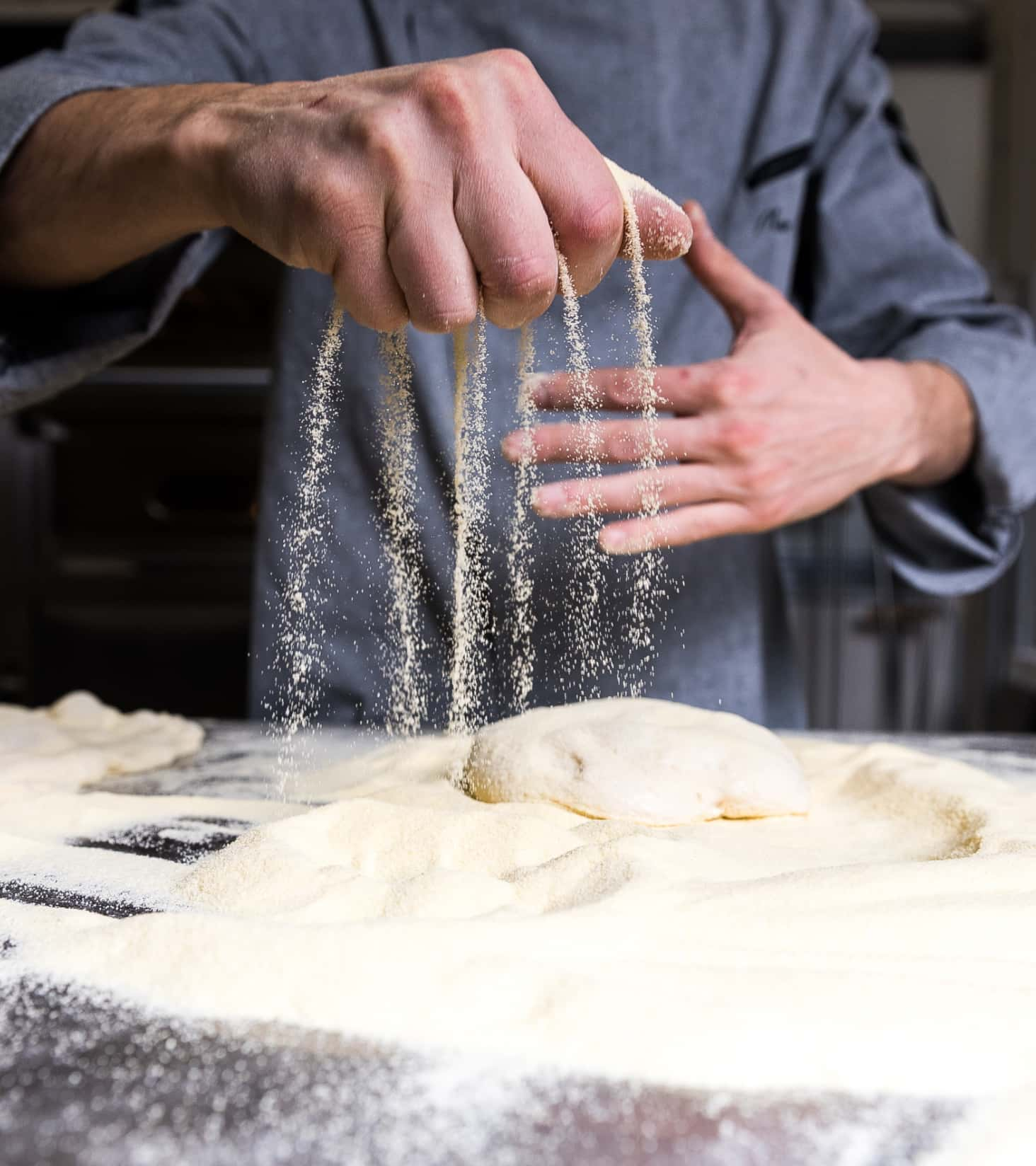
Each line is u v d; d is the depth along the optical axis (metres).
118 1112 0.31
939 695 2.52
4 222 0.75
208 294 1.81
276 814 0.67
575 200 0.47
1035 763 0.85
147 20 1.03
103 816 0.65
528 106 0.48
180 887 0.51
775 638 1.13
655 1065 0.34
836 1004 0.36
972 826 0.61
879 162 1.13
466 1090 0.32
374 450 0.97
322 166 0.48
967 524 1.04
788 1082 0.33
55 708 0.98
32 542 1.96
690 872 0.50
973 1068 0.34
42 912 0.45
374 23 1.05
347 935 0.40
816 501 0.85
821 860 0.57
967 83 2.61
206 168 0.57
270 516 1.01
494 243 0.45
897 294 1.08
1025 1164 0.29
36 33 2.12
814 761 0.79
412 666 0.96
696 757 0.66
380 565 0.96
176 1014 0.37
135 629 1.97
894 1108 0.32
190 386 1.88
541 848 0.53
